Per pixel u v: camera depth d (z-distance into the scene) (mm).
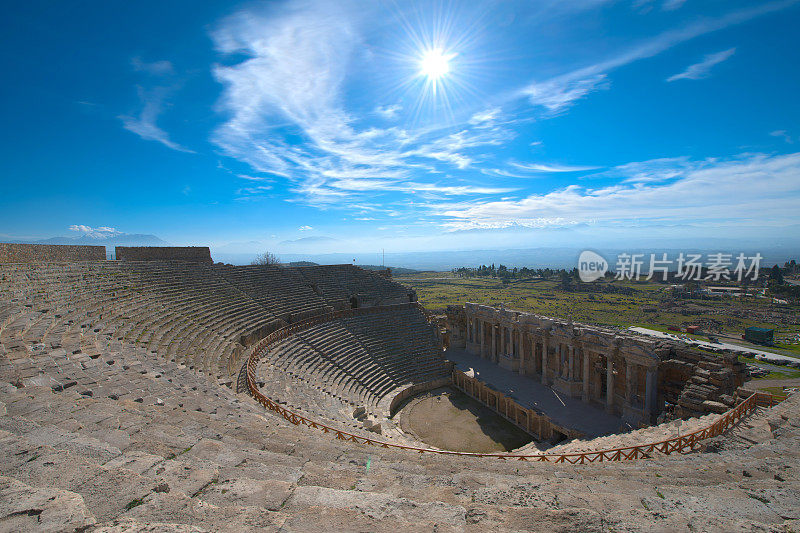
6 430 8594
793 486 9266
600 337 35562
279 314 43469
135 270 37688
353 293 57594
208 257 53906
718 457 14625
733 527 6602
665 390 32406
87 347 18984
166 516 5789
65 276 30594
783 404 20766
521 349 44969
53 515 5156
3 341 17297
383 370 43625
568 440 31969
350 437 19281
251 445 11438
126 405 12883
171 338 26875
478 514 6809
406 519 6559
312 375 35656
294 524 5988
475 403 41906
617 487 9578
